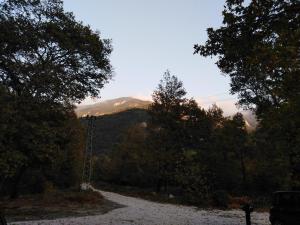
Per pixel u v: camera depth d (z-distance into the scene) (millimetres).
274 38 14320
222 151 64938
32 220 26188
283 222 18297
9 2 32656
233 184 63906
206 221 28266
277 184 57625
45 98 30297
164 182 71625
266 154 48812
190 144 67812
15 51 32625
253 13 13672
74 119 66750
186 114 67250
